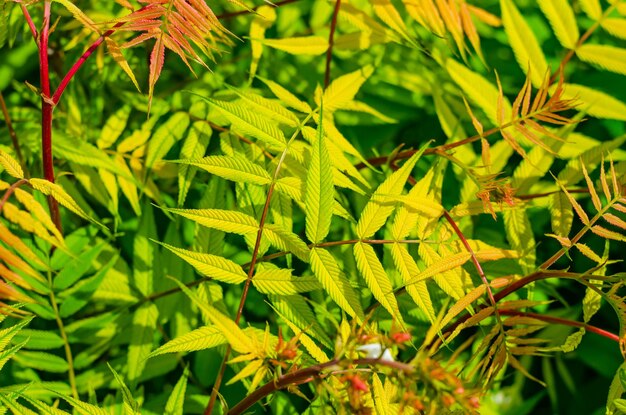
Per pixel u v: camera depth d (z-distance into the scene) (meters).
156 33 0.98
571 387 1.33
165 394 1.11
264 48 1.23
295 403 1.14
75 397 1.07
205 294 1.08
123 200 1.19
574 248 1.31
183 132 1.13
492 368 1.00
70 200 0.97
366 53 1.24
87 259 1.08
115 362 1.11
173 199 1.19
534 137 1.07
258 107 1.05
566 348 1.01
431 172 1.01
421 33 1.24
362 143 1.27
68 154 1.09
